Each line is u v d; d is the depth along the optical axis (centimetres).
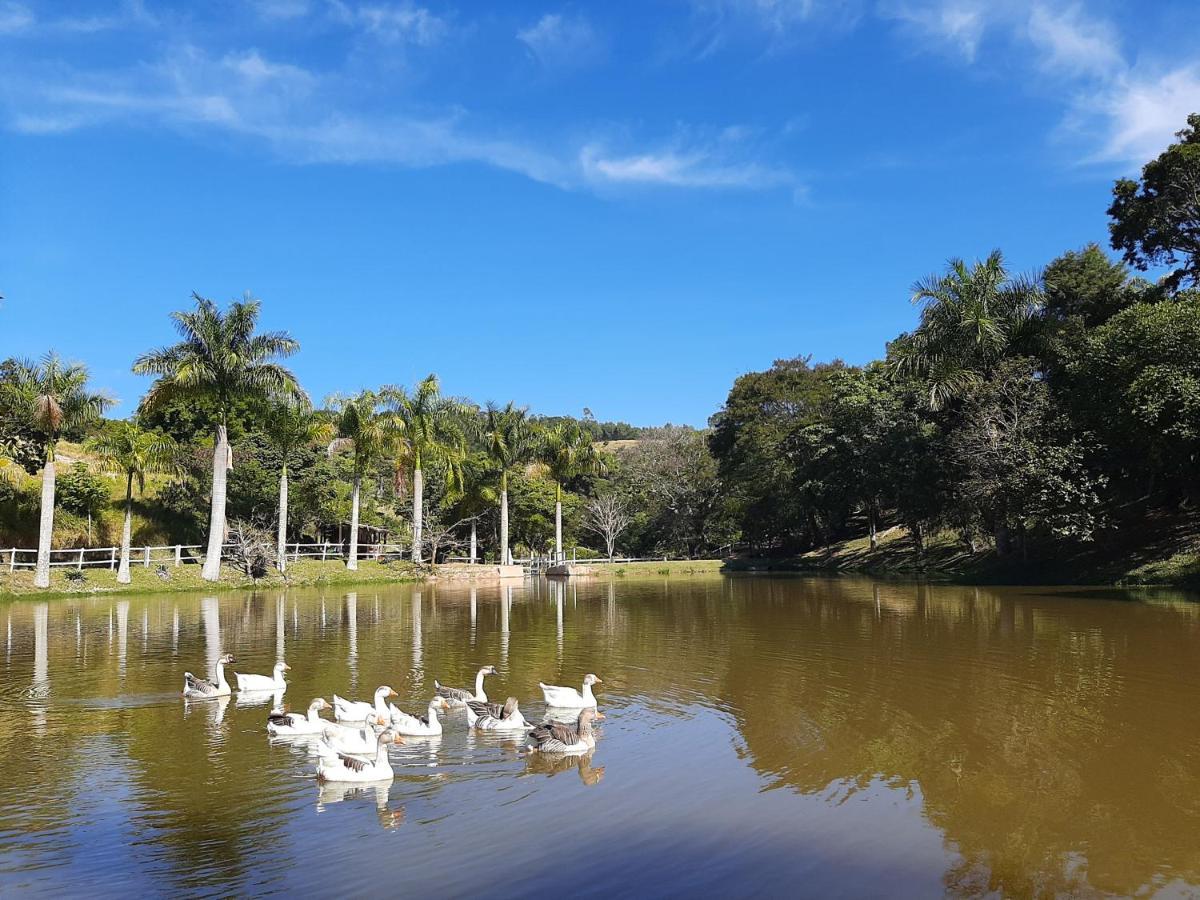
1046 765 1208
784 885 844
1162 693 1636
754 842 949
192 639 2575
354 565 5666
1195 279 4478
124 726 1473
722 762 1244
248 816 1034
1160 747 1287
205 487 5788
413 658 2202
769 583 5225
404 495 6712
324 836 970
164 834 979
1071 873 870
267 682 1752
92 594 4225
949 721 1455
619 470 9200
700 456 8719
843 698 1648
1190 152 3981
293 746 1342
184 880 859
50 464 4209
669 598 4150
